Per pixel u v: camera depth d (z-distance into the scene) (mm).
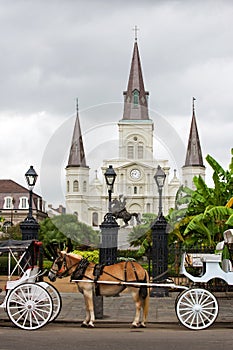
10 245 16672
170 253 24578
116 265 15805
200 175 28672
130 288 15680
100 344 12492
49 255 36281
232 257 17250
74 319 17297
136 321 15766
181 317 15375
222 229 27047
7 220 105188
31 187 23969
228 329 15500
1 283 20766
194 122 66625
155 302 22141
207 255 15789
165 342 12859
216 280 22641
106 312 19359
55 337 13633
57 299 16203
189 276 15852
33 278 16469
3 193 106562
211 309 15508
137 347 12102
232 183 28969
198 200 28547
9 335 13992
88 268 15836
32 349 11758
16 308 15844
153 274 23766
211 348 12008
